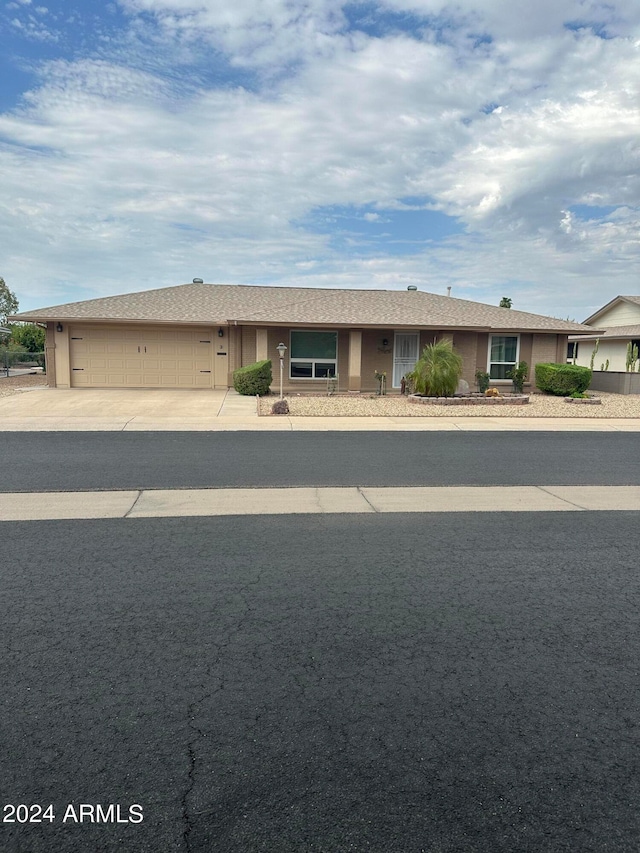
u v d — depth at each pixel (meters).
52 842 2.10
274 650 3.48
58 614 3.93
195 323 19.86
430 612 4.04
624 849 2.11
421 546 5.46
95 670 3.23
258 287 25.56
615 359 32.50
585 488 7.94
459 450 10.66
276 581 4.56
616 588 4.51
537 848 2.11
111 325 20.36
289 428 12.88
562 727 2.80
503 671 3.29
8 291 41.69
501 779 2.44
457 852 2.08
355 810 2.26
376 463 9.36
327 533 5.84
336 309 21.73
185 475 8.32
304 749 2.60
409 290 26.64
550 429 13.51
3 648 3.47
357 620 3.90
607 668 3.34
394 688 3.10
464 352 21.44
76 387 20.31
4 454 9.71
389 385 21.31
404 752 2.60
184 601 4.16
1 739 2.64
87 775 2.43
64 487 7.57
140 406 15.65
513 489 7.82
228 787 2.37
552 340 22.27
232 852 2.07
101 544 5.41
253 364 19.08
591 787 2.41
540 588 4.49
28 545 5.37
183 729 2.73
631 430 13.55
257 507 6.79
